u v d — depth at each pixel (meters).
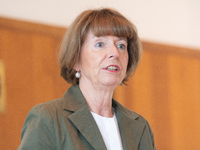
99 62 3.44
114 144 3.40
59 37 6.68
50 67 6.48
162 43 8.27
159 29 8.30
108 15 3.56
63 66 3.67
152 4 8.26
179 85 8.37
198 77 8.69
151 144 3.77
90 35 3.51
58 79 6.56
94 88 3.52
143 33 8.06
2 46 5.99
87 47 3.52
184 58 8.55
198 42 8.84
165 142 7.95
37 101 6.25
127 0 7.88
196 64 8.71
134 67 4.02
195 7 8.92
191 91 8.53
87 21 3.50
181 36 8.61
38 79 6.32
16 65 6.10
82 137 3.16
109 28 3.45
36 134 2.98
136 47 3.93
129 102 7.60
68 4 6.92
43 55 6.43
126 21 3.61
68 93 3.56
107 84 3.44
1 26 6.02
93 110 3.54
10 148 5.84
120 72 3.56
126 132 3.59
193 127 8.39
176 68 8.38
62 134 3.07
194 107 8.49
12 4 6.24
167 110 8.09
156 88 8.02
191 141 8.30
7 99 5.91
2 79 5.91
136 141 3.60
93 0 7.28
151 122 7.83
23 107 6.07
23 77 6.15
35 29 6.40
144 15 8.12
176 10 8.61
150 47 8.06
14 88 6.02
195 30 8.83
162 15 8.38
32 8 6.47
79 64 3.63
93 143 3.13
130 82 7.67
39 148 2.91
